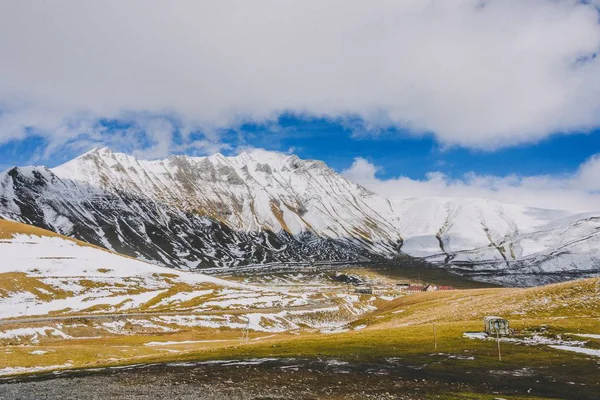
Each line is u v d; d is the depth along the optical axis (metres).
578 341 61.78
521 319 83.81
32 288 199.75
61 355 97.50
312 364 58.47
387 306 196.00
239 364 61.41
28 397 46.22
